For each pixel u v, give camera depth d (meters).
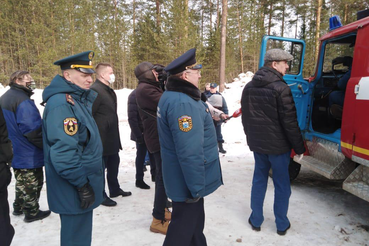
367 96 2.54
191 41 16.88
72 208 1.91
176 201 2.01
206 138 2.01
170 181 2.01
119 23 25.12
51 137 1.76
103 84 3.37
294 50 3.70
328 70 3.87
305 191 3.84
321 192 3.79
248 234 2.79
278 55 2.61
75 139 1.81
